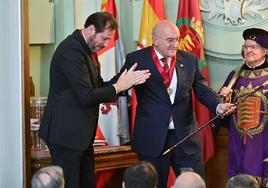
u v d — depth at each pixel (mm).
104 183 5953
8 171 5141
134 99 6160
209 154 6000
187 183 2947
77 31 4695
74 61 4555
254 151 5070
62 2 6504
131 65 4961
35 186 3186
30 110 5719
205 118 5977
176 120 4855
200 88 4992
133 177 3035
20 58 5121
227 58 6195
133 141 4969
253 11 6086
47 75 6523
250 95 5109
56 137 4613
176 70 4891
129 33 6602
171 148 4801
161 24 4859
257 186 2967
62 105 4625
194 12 6133
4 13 5121
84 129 4625
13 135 5133
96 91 4535
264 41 5074
